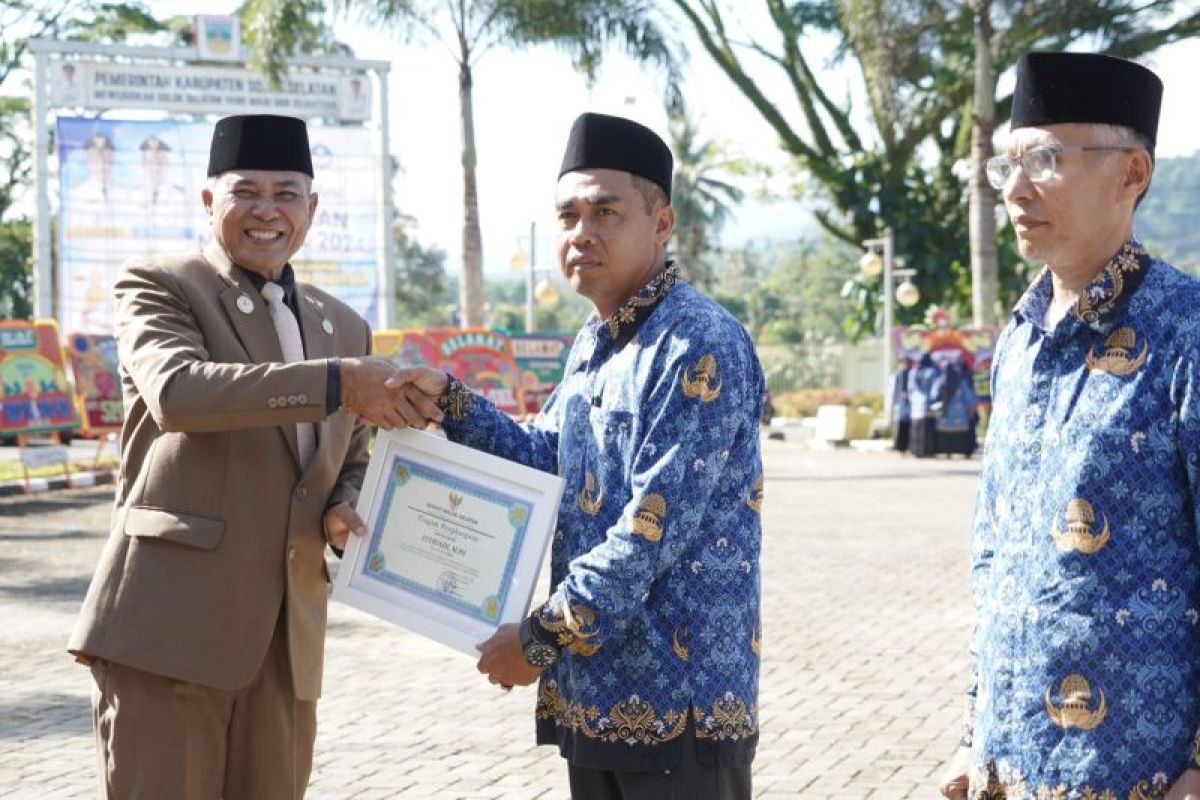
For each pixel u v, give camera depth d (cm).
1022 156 292
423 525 358
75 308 2416
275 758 386
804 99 3341
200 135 2453
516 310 8250
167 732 372
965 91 3077
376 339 2322
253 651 375
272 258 390
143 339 368
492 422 373
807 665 830
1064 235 288
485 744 662
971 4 2631
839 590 1100
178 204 2447
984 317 2733
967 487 2006
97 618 373
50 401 1866
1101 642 278
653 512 321
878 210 3441
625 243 343
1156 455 277
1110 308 284
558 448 366
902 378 2719
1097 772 277
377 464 365
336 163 2528
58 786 593
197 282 384
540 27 2373
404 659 845
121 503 384
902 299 3222
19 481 1877
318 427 390
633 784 334
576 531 345
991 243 2723
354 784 601
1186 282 282
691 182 5831
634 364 337
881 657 852
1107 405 281
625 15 2370
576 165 346
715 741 331
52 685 779
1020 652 288
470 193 2542
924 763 628
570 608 322
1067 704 280
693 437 326
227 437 376
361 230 2541
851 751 648
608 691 333
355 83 2527
